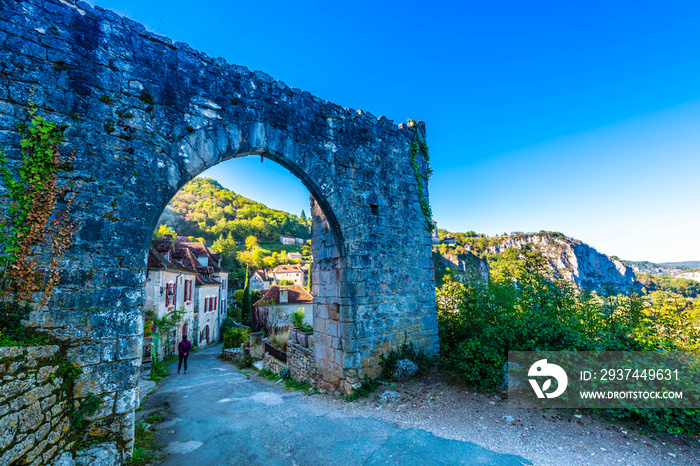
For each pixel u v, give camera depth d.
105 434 4.30
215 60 6.32
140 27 5.63
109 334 4.57
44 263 4.32
